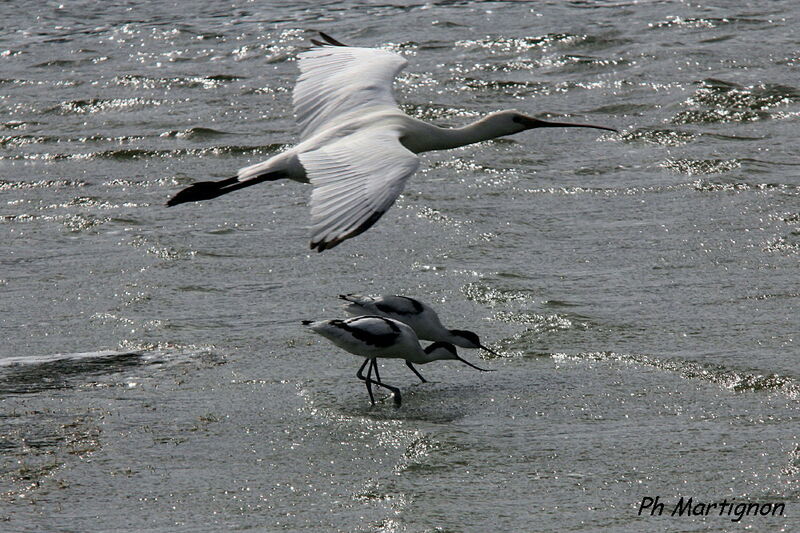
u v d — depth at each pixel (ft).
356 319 37.93
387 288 47.67
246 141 72.43
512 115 38.50
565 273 48.88
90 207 61.36
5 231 57.62
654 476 31.42
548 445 33.63
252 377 39.50
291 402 37.47
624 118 74.59
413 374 40.19
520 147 69.41
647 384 37.81
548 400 37.01
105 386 38.88
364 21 106.22
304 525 29.17
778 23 97.40
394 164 23.71
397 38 97.81
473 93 81.15
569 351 40.83
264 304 46.37
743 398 36.40
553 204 59.00
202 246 53.88
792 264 49.16
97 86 88.12
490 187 62.08
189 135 74.23
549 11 106.11
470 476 31.83
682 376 38.24
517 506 29.91
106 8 118.01
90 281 49.67
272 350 41.83
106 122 78.79
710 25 97.55
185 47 99.86
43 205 62.18
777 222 54.65
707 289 46.44
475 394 37.88
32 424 35.81
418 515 29.50
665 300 45.34
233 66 92.84
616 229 54.70
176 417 36.27
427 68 87.76
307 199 61.77
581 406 36.40
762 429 34.12
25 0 121.70
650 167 64.64
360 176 23.47
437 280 48.37
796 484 30.68
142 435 34.91
